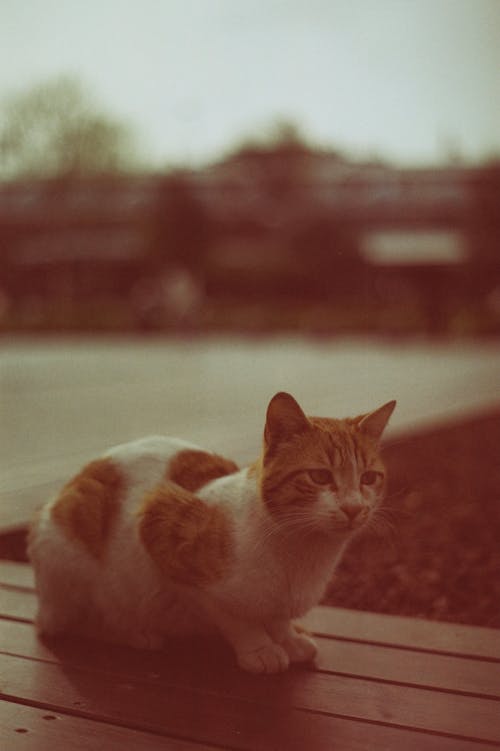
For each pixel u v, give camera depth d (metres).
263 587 2.70
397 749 2.25
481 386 13.18
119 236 39.03
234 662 2.86
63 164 27.03
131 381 13.32
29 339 23.98
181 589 2.86
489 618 3.71
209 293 37.06
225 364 16.50
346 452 2.72
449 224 37.59
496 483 6.54
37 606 3.38
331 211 38.59
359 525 2.68
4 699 2.54
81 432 8.43
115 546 2.92
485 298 33.50
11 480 6.14
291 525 2.68
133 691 2.61
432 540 5.00
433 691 2.62
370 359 17.89
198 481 3.03
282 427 2.72
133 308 32.00
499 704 2.53
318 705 2.52
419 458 7.52
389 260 35.91
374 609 3.87
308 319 29.78
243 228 38.56
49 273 39.22
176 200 35.97
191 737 2.30
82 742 2.27
